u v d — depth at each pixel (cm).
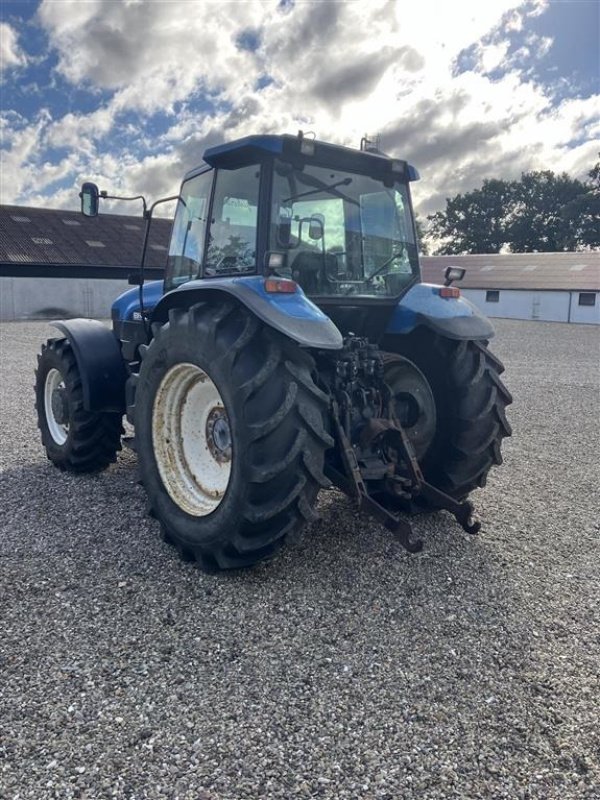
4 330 1983
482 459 380
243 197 342
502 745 205
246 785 187
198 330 312
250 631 269
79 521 390
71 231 3031
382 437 339
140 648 255
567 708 223
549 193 6219
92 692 228
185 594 299
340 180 358
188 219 398
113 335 481
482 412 369
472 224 6475
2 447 571
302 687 232
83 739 204
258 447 288
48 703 221
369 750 202
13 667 241
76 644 257
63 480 472
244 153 335
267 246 328
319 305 351
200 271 373
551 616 286
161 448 351
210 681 235
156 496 349
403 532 294
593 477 508
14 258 2658
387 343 402
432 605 293
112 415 475
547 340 1972
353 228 369
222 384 299
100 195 414
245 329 299
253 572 322
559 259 3634
